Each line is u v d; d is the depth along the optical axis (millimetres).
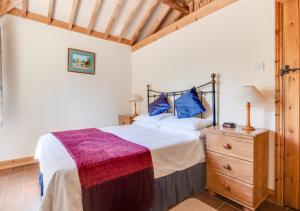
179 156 2045
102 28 4070
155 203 1803
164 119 3107
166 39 3678
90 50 4066
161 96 3633
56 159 1533
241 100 2059
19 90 3291
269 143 2160
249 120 2117
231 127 2301
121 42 4492
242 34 2436
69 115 3826
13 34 3219
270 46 2162
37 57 3455
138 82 4531
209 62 2865
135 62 4609
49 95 3592
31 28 3383
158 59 3900
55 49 3637
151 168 1762
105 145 1949
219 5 2709
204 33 2932
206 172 2273
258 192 1924
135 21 4020
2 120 3002
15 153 3270
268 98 2182
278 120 2082
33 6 3270
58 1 3287
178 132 2619
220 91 2721
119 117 4453
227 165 2031
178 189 2014
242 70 2443
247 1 2377
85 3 3436
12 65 3219
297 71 1938
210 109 2852
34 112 3443
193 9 3338
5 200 2146
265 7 2201
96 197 1428
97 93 4188
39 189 2398
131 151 1740
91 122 4117
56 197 1312
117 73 4488
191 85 3182
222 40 2676
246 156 1870
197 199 2133
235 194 1969
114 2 3527
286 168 2035
